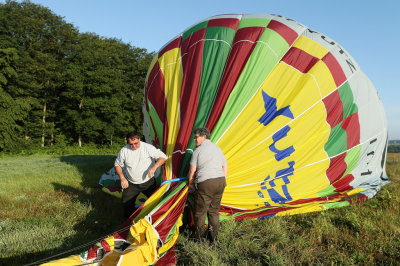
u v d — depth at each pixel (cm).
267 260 346
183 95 516
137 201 511
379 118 646
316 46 559
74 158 1717
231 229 422
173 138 487
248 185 493
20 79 2577
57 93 3108
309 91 514
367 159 638
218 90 500
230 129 473
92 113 3033
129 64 3612
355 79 588
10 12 2598
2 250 360
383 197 583
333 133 545
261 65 510
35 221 464
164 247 354
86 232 421
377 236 409
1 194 631
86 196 624
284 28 564
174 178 444
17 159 1852
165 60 589
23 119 2781
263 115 488
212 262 327
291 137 502
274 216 477
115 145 3309
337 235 414
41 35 2833
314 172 545
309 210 504
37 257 351
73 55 2978
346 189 614
